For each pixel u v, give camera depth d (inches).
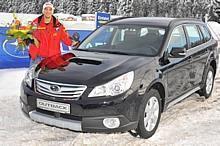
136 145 168.1
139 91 166.2
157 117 184.7
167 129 191.9
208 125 200.7
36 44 257.4
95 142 171.3
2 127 189.0
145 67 176.9
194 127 196.4
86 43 227.3
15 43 356.2
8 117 206.1
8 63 353.1
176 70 203.2
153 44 204.4
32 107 173.8
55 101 163.8
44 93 169.0
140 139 175.8
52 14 257.8
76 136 179.0
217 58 275.0
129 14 2940.5
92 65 178.5
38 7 2913.4
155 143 171.3
